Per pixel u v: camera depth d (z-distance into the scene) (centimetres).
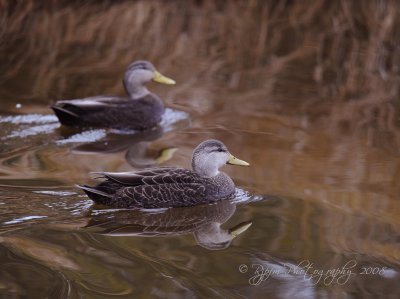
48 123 1449
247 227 976
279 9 2434
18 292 777
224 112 1559
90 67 1864
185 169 1095
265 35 2202
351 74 1872
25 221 962
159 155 1294
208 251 898
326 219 1002
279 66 1939
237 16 2381
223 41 2152
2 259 848
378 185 1137
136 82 1533
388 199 1077
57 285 793
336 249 909
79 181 1122
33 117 1477
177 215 1023
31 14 2278
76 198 1050
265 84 1781
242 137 1395
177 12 2388
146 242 920
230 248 907
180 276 828
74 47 2028
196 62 1961
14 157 1245
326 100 1658
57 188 1086
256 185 1134
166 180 1062
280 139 1382
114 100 1477
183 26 2272
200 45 2114
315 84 1786
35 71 1805
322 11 2375
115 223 980
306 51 2067
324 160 1261
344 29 2242
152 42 2112
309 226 978
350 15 2305
